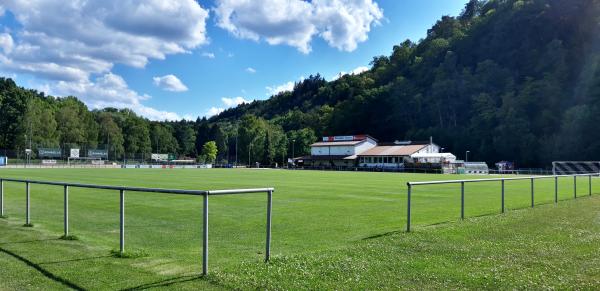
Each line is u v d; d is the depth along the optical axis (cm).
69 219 1479
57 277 692
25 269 741
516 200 2164
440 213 1641
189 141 18325
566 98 9931
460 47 14125
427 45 16575
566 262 784
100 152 11300
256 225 1345
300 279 679
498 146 9988
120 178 4422
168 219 1480
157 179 4291
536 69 11531
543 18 12156
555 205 1794
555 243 959
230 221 1430
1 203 1448
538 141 9462
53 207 1819
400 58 17888
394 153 10094
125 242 1067
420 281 672
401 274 711
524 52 12238
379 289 632
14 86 12388
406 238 1025
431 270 734
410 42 19550
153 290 626
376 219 1479
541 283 658
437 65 14550
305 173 6756
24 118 11562
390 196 2400
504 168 8594
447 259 818
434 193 2636
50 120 12106
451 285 652
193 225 1355
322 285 649
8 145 11519
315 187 3169
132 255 848
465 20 17500
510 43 12788
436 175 6138
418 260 809
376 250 898
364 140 11388
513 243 962
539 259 809
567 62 10988
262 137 14338
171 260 830
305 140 13750
